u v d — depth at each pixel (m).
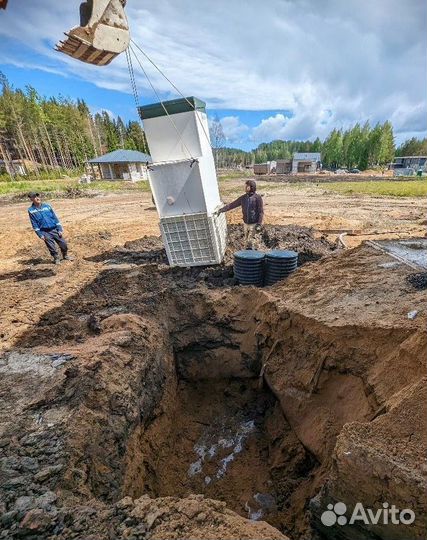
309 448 3.89
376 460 2.33
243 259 6.47
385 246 6.68
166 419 4.84
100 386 3.66
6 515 2.19
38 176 46.19
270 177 49.47
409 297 4.37
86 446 3.08
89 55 3.70
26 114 48.66
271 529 2.21
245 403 5.51
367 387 3.47
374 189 25.30
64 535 2.09
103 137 71.75
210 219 7.02
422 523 2.05
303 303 5.07
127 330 4.95
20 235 12.47
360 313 4.28
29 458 2.78
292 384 4.55
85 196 26.12
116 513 2.24
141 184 36.38
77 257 9.59
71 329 5.29
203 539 2.05
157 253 9.55
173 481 4.34
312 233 10.95
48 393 3.58
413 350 3.13
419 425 2.47
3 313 5.90
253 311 5.73
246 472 4.46
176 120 6.54
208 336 5.82
